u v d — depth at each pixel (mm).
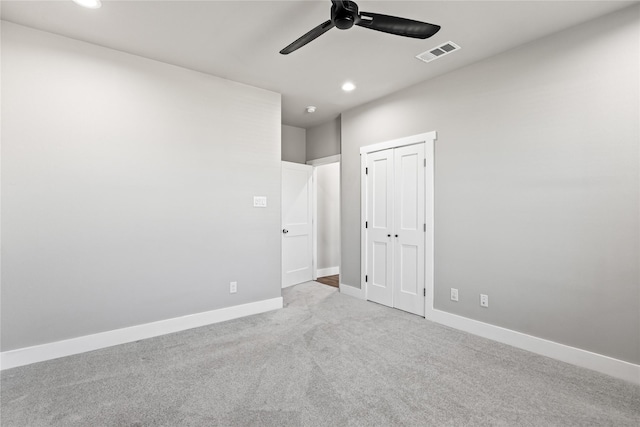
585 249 2285
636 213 2082
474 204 2930
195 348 2611
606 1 2033
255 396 1937
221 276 3270
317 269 5426
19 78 2320
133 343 2711
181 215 3027
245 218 3436
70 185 2500
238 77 3254
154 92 2883
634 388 2018
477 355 2484
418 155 3420
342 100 3928
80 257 2543
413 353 2520
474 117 2922
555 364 2334
